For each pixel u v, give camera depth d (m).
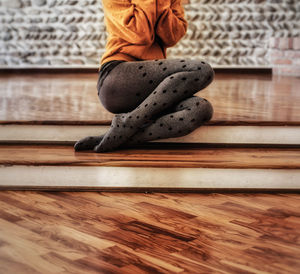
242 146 2.28
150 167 1.96
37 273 1.24
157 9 1.98
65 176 2.00
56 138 2.32
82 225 1.59
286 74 5.45
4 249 1.39
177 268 1.27
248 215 1.70
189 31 5.50
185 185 1.98
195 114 1.97
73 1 5.41
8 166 2.01
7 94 3.49
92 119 2.32
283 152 2.19
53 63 5.59
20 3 5.44
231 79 4.84
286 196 1.94
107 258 1.33
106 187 1.99
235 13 5.48
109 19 2.06
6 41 5.54
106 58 2.09
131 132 2.07
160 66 1.99
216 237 1.49
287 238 1.49
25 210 1.74
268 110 2.63
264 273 1.25
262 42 5.55
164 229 1.55
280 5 5.45
